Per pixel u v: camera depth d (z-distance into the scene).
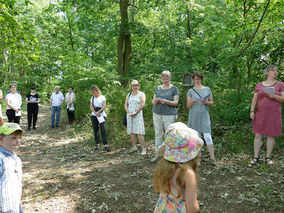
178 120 6.89
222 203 3.26
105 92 8.91
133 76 11.51
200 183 3.86
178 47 11.24
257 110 4.38
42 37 16.94
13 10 5.91
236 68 7.41
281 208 3.00
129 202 3.50
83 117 10.45
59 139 8.17
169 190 1.82
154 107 5.00
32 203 3.62
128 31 11.01
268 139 4.35
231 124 6.41
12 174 2.08
